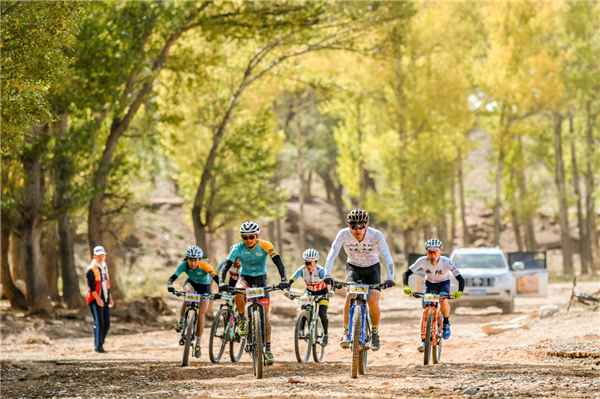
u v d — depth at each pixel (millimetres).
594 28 73750
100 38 36594
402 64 65688
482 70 67562
